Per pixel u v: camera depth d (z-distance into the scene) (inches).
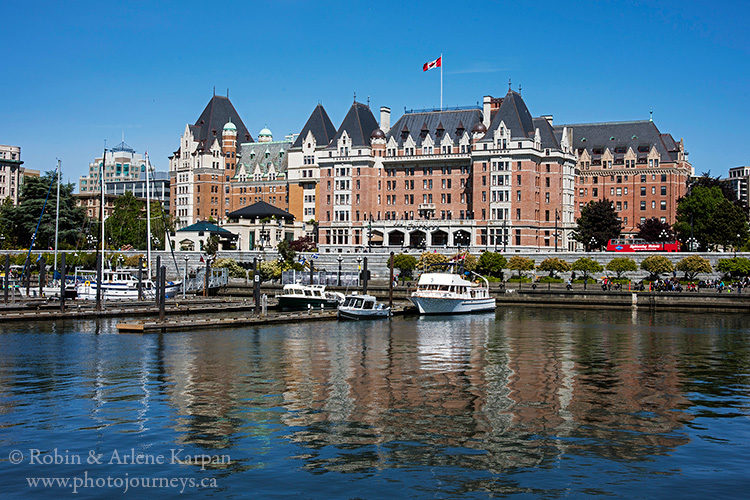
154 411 1672.0
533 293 4771.2
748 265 4803.2
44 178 7367.1
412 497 1185.4
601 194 7775.6
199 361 2333.9
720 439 1482.5
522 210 6628.9
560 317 3932.1
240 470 1298.0
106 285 4276.6
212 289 5177.2
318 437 1481.3
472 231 6791.3
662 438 1486.2
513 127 6692.9
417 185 7263.8
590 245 6392.7
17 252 6884.8
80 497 1189.7
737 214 5944.9
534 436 1496.1
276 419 1611.7
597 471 1298.0
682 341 2896.2
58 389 1892.2
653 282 5004.9
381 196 7411.4
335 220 7411.4
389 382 2018.9
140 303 3907.5
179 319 3331.7
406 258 5713.6
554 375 2142.0
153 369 2185.0
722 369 2252.7
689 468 1312.7
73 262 6082.7
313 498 1181.1
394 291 4940.9
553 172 6865.2
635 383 2025.1
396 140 7386.8
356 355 2495.1
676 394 1882.4
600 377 2113.7
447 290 4106.8
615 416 1653.5
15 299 4060.0
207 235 7219.5
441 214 7160.4
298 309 4237.2
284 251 5856.3
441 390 1916.8
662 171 7544.3
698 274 5093.5
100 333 2962.6
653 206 7578.7
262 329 3213.6
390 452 1391.5
